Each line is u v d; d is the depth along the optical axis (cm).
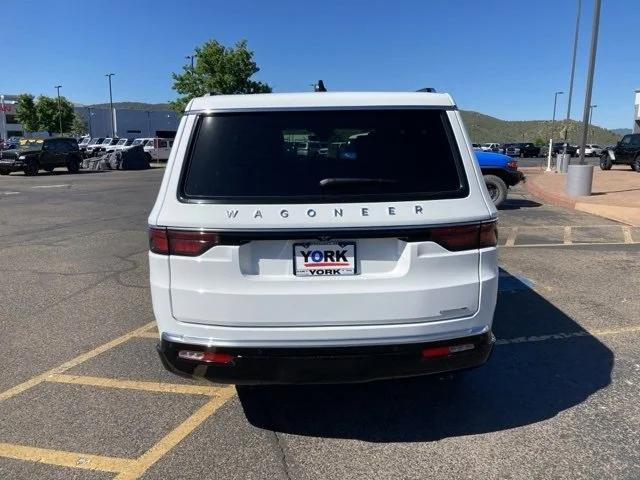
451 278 299
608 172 2672
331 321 294
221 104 309
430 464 304
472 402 374
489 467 301
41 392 392
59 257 827
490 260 307
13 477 296
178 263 295
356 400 379
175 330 302
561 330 505
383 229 289
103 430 342
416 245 292
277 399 381
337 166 298
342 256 293
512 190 1944
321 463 306
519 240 935
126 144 4703
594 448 317
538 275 696
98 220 1210
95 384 405
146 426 346
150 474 297
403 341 294
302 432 339
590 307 569
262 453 316
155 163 4291
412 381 405
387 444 325
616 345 470
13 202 1561
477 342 306
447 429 340
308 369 295
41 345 479
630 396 379
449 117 311
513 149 5950
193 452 318
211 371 298
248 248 292
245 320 293
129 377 416
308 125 304
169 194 299
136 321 539
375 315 294
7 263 788
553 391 388
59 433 338
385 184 296
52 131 8000
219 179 297
